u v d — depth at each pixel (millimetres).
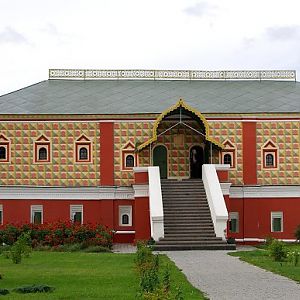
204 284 20453
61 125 42500
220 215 35938
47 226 37875
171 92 45875
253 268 25125
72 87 47156
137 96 45094
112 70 48656
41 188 41625
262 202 41781
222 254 31953
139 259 23000
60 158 42344
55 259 29547
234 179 42281
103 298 17672
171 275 22422
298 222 41594
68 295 18250
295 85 47750
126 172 42250
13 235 38000
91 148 42344
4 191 41719
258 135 42531
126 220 41656
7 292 18828
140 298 16906
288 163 42469
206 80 48781
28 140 42438
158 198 37094
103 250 35219
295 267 25188
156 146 42688
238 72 48844
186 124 41094
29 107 43312
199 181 40250
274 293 18500
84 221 41625
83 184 42156
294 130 42531
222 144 41312
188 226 36562
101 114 42312
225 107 43156
